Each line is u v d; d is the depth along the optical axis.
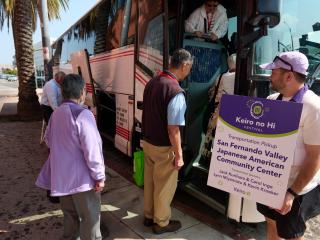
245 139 2.38
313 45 3.67
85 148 2.63
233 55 3.96
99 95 7.27
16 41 11.65
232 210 3.39
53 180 2.69
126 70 5.51
